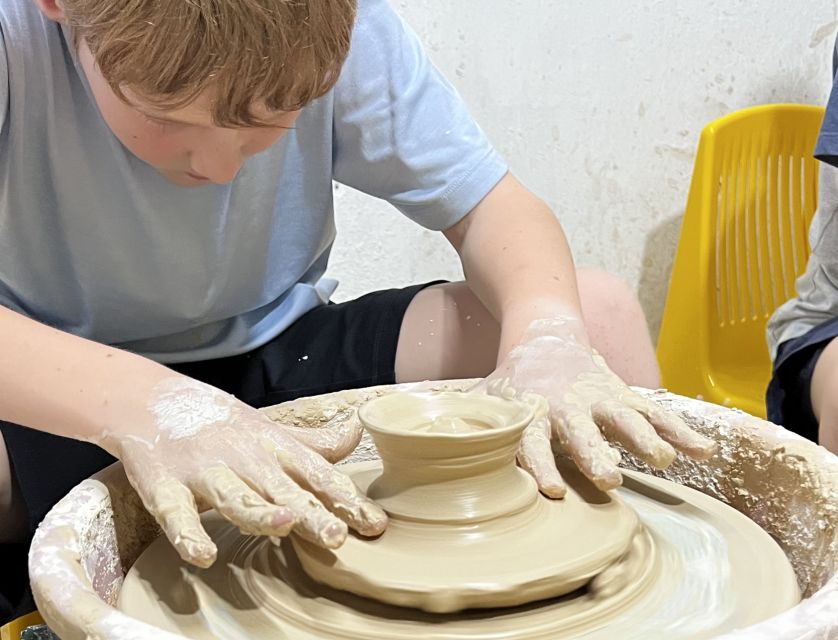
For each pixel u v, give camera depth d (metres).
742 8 2.26
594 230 2.34
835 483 0.88
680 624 0.73
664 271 2.41
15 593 1.15
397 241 2.18
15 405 0.89
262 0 0.79
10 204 1.20
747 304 2.18
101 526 0.87
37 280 1.29
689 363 2.12
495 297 1.20
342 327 1.41
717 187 2.12
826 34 2.35
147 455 0.81
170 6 0.78
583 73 2.21
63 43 1.13
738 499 1.03
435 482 0.77
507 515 0.77
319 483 0.79
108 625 0.63
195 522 0.74
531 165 2.25
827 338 1.61
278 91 0.84
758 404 1.90
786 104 2.19
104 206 1.22
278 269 1.45
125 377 0.88
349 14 0.90
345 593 0.76
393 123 1.34
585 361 1.00
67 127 1.16
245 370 1.42
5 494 1.16
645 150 2.30
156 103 0.85
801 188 2.23
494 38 2.13
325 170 1.41
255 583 0.81
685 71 2.27
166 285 1.31
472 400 0.85
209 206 1.26
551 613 0.73
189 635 0.75
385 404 0.83
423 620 0.72
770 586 0.78
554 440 0.95
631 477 1.04
